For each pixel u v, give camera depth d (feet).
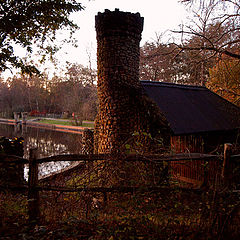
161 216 9.69
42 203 11.52
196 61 35.58
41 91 206.90
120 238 8.50
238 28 29.43
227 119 30.07
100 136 30.32
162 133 24.32
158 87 30.83
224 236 8.40
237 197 8.85
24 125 149.38
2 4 22.84
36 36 29.25
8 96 221.25
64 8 25.49
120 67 28.48
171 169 12.73
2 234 8.59
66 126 108.37
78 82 119.24
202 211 9.20
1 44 24.18
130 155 10.69
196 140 28.02
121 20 28.37
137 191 10.09
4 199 12.67
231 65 40.04
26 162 10.69
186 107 28.81
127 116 27.63
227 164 9.58
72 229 9.21
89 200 10.93
